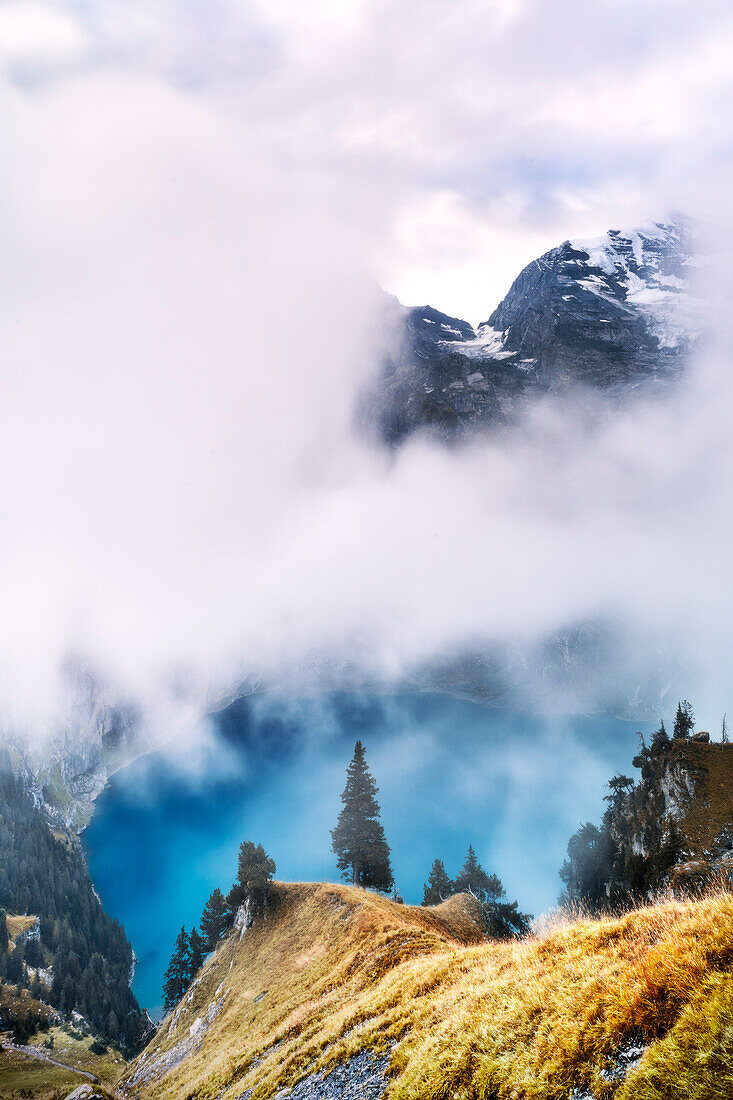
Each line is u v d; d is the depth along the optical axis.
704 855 75.00
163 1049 64.31
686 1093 7.10
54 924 188.25
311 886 71.56
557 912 15.70
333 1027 20.97
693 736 99.81
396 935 32.12
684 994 8.43
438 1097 11.38
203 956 116.31
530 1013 11.15
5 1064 111.50
